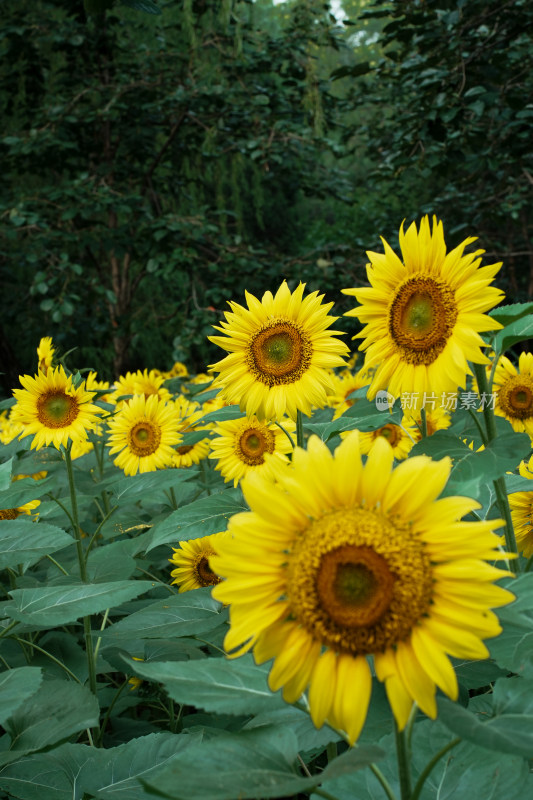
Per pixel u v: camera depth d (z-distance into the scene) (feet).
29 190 40.65
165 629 7.50
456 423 9.37
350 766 3.73
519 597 4.66
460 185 33.88
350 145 63.00
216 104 38.93
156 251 35.35
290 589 4.20
